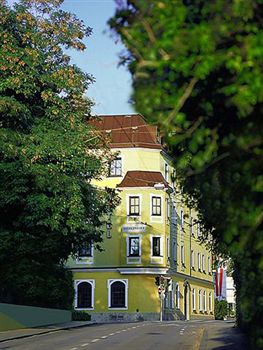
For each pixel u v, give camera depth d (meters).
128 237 66.88
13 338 28.67
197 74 6.14
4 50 31.22
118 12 6.80
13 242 33.41
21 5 32.91
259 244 6.68
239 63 6.01
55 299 42.44
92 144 34.12
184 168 9.12
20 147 30.94
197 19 6.52
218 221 8.71
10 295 38.59
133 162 67.88
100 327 40.44
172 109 6.55
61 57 33.50
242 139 6.55
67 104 33.44
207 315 86.69
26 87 31.38
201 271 84.38
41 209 31.00
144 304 66.12
